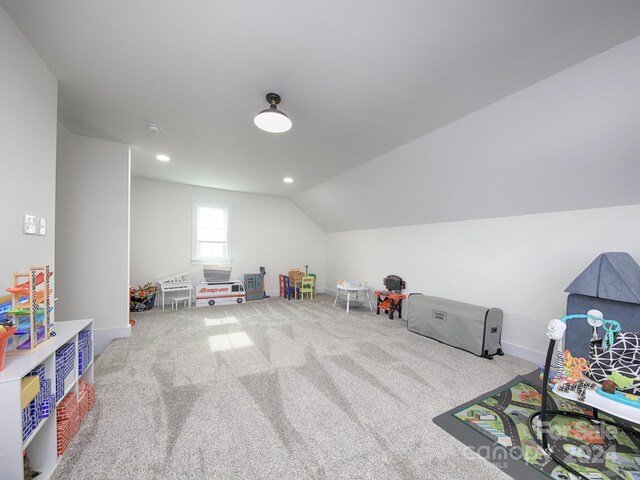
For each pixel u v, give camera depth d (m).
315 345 2.93
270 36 1.48
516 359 2.68
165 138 2.89
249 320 3.91
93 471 1.26
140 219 4.66
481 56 1.60
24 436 1.10
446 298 3.56
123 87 1.99
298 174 4.14
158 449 1.40
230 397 1.90
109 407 1.75
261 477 1.25
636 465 1.35
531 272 2.71
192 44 1.55
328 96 2.06
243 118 2.43
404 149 2.99
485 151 2.46
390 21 1.36
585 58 1.58
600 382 1.47
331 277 6.23
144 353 2.64
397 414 1.73
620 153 1.84
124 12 1.33
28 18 1.38
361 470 1.30
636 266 1.92
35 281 1.35
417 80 1.85
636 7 1.22
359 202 4.52
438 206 3.46
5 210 1.38
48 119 1.78
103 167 2.99
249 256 5.66
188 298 4.75
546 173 2.29
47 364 1.29
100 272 2.99
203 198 5.16
